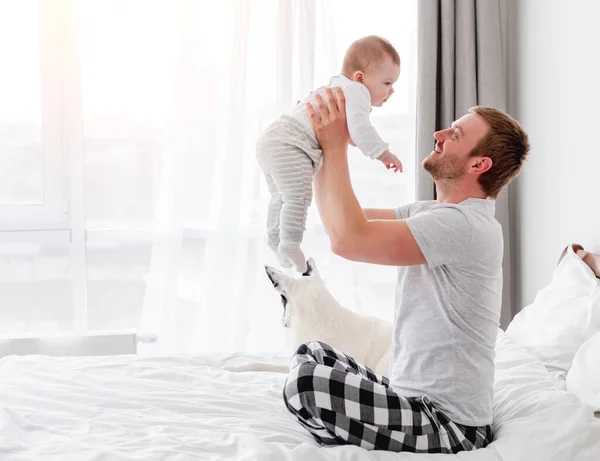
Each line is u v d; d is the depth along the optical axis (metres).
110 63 3.21
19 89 3.20
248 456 1.53
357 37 3.35
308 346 1.78
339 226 1.71
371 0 3.34
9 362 2.26
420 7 3.18
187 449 1.58
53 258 3.28
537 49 3.02
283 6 3.22
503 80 3.26
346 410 1.56
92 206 3.27
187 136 3.21
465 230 1.66
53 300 3.29
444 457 1.57
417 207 1.95
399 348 1.77
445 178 1.77
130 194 3.28
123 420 1.79
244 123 3.23
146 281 3.32
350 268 3.40
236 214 3.24
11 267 3.26
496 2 3.21
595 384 1.86
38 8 3.17
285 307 2.22
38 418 1.79
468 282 1.69
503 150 1.72
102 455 1.53
